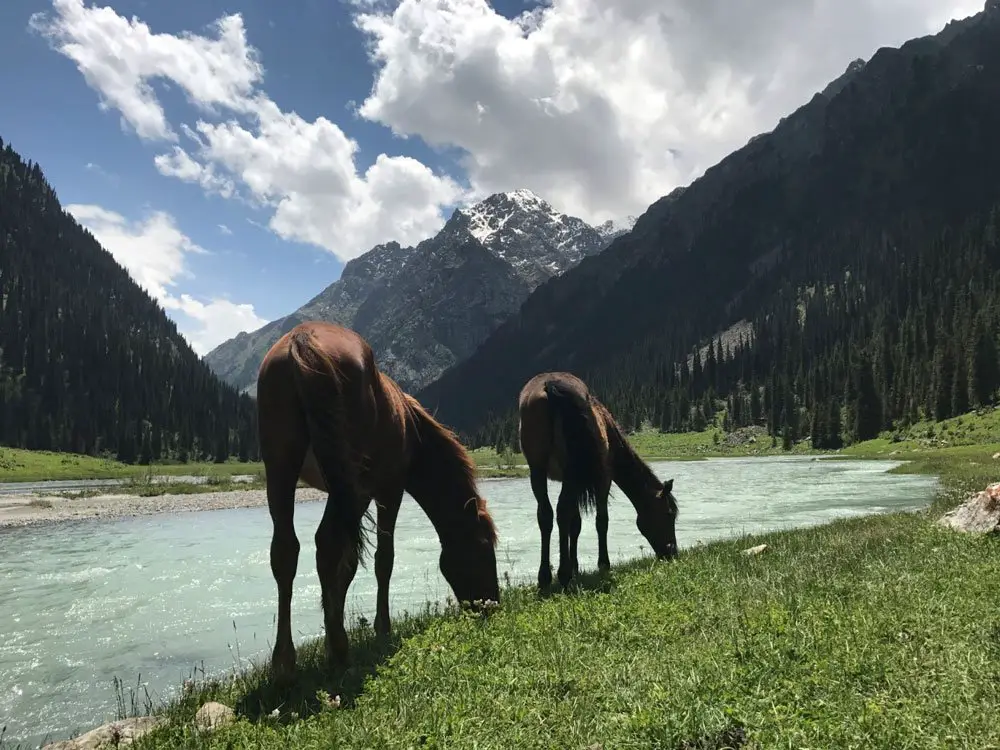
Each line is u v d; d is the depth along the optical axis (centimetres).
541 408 759
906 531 924
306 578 1280
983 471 2855
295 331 472
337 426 422
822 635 415
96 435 11406
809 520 1792
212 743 352
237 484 4606
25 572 1395
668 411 13188
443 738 311
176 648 823
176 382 14362
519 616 564
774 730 284
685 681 349
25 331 13788
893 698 309
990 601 471
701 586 639
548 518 759
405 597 1047
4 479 6688
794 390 11781
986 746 255
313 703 408
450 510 684
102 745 392
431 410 726
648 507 1015
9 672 734
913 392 8419
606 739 303
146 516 2731
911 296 13550
